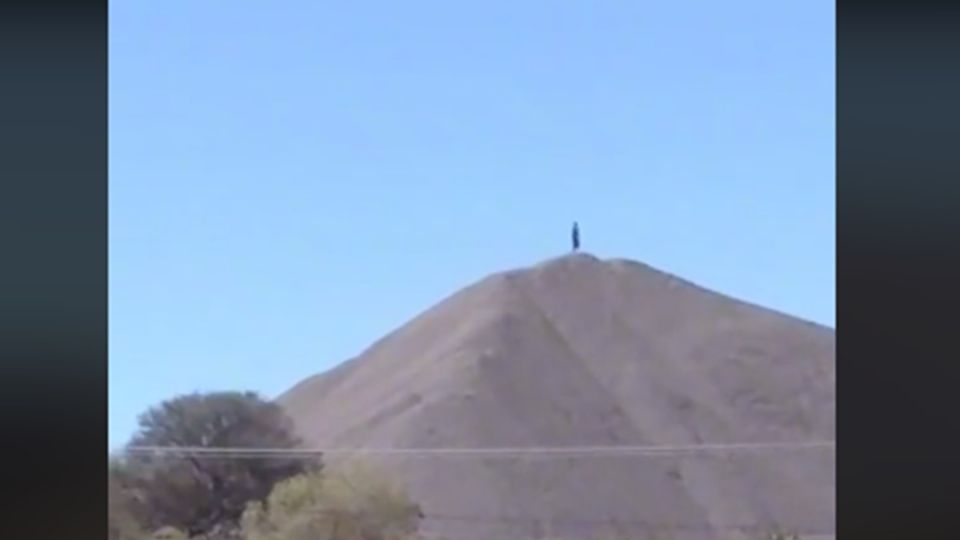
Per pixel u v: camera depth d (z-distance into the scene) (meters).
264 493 7.55
